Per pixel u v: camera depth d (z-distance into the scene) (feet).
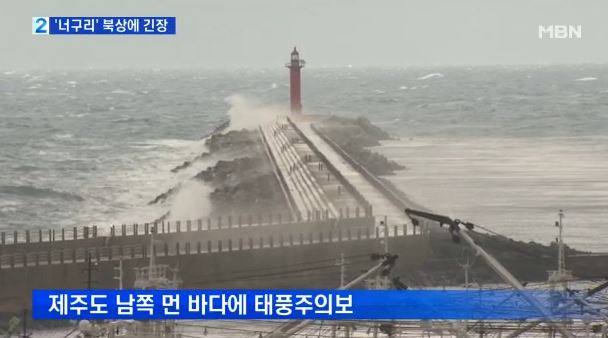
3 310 319.27
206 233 362.74
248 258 343.26
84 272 324.80
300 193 479.41
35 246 348.18
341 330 202.08
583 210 495.82
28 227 508.12
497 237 340.18
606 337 187.21
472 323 198.18
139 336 201.46
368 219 371.15
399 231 361.30
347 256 346.95
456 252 338.54
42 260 330.54
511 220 467.11
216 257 340.80
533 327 191.93
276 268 345.31
